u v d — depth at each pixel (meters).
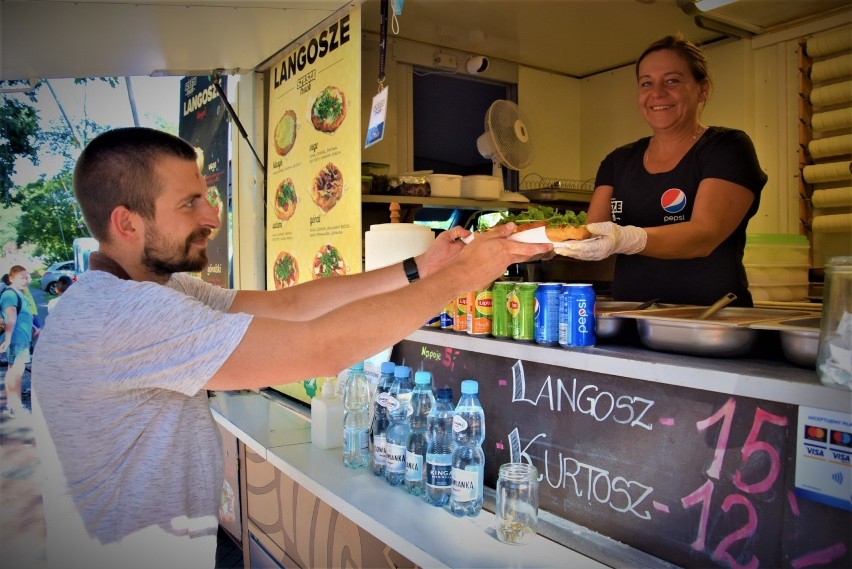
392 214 2.26
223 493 2.71
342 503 1.61
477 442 1.59
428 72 3.82
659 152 2.33
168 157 1.30
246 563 2.53
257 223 3.33
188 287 1.68
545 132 4.34
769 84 3.51
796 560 1.05
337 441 2.09
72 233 7.50
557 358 1.44
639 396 1.32
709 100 3.80
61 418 1.21
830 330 0.99
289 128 2.97
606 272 3.74
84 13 2.41
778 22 3.40
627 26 3.47
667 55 2.19
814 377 1.06
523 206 3.48
